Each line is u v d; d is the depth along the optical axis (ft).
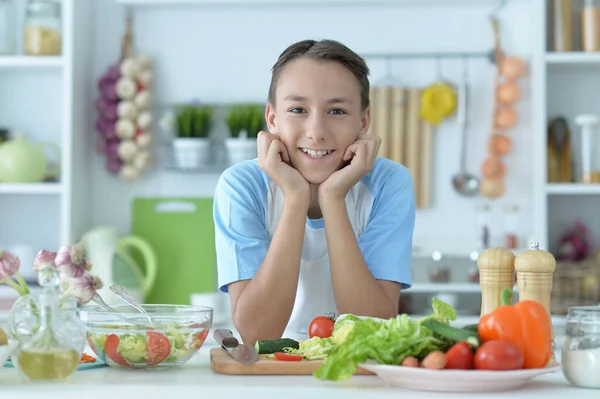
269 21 11.36
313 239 5.89
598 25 10.16
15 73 11.46
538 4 10.12
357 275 5.28
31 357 3.51
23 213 11.43
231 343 4.07
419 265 11.11
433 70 11.12
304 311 5.99
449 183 11.07
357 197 5.94
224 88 11.40
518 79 11.00
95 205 11.39
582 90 10.82
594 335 3.50
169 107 11.43
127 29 11.38
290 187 5.29
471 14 11.12
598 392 3.39
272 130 5.74
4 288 10.06
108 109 11.01
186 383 3.48
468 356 3.37
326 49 5.23
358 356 3.41
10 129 11.45
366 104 5.56
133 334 3.89
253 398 3.30
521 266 3.76
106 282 10.51
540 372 3.35
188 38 11.44
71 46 10.55
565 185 10.00
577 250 10.43
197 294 10.18
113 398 3.29
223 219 5.71
